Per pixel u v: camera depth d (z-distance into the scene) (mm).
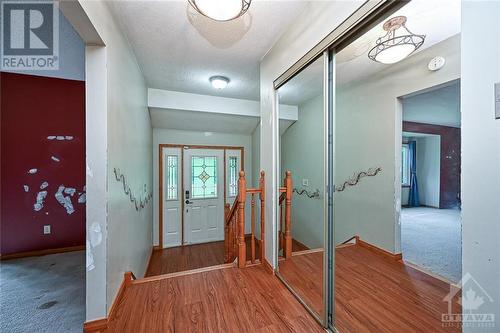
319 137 2240
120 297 1650
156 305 1600
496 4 645
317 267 2100
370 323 1415
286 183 2275
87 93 1379
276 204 2117
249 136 4863
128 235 1986
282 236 2344
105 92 1407
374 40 1433
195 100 3527
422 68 1298
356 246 1672
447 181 1186
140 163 2666
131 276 1908
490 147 656
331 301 1429
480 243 677
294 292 1748
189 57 2334
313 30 1521
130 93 2104
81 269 2586
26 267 2646
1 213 2904
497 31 641
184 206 4410
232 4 1254
